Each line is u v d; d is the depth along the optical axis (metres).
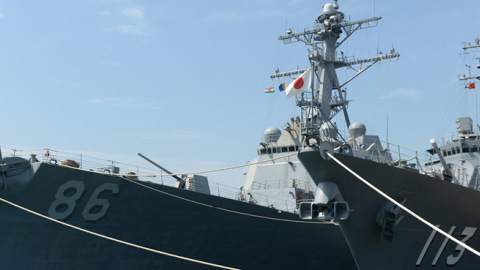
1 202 11.27
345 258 17.02
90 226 12.29
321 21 20.78
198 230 13.85
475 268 13.33
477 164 16.17
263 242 14.98
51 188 11.71
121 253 12.80
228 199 14.15
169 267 13.53
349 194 10.45
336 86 20.22
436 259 12.34
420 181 11.10
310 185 17.45
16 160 11.54
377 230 11.03
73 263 12.20
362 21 20.12
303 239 15.71
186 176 14.81
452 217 12.14
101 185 12.27
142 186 12.80
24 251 11.65
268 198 16.88
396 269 11.64
